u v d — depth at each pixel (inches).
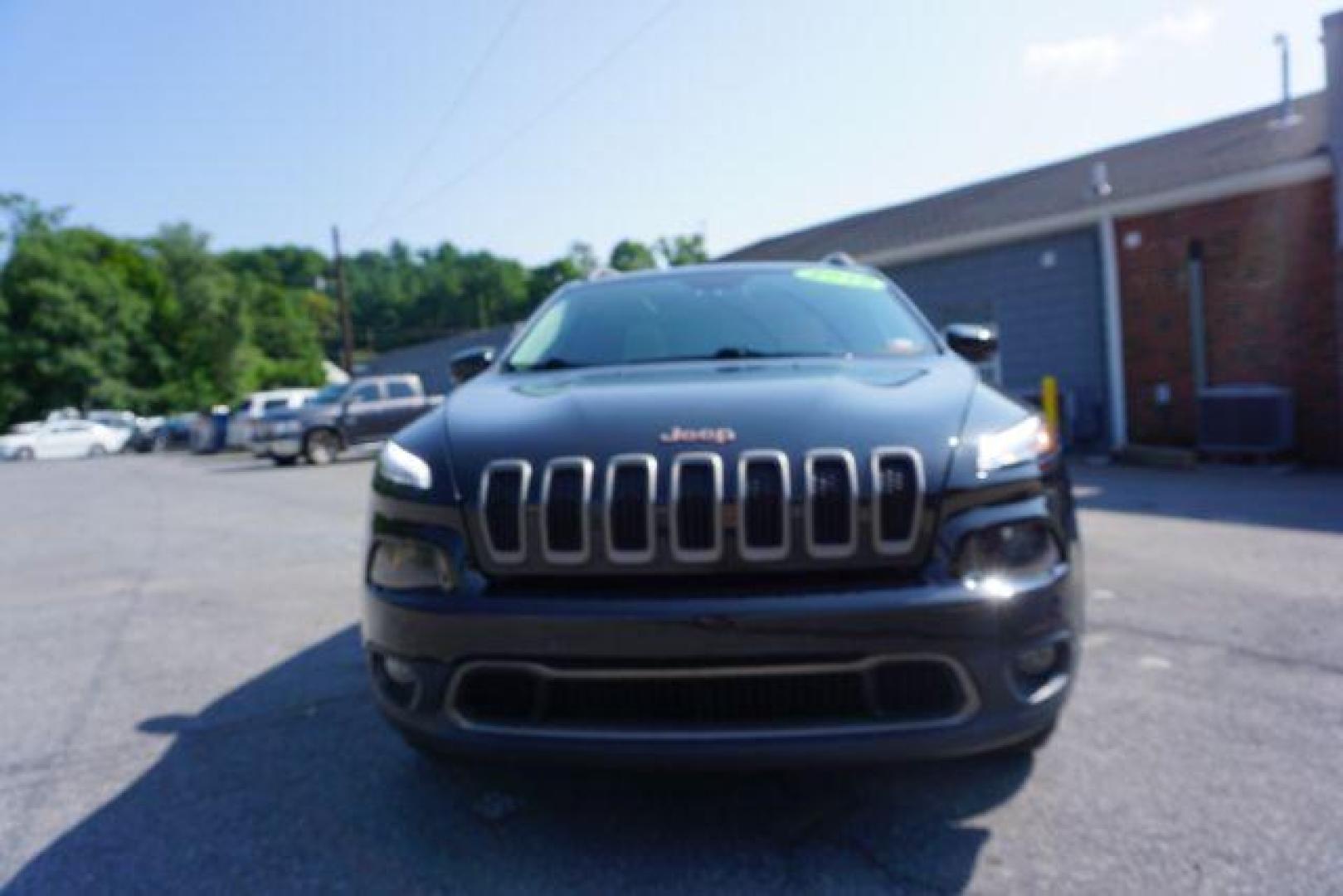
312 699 135.8
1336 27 375.6
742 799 97.0
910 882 80.5
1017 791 97.0
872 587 77.5
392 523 88.0
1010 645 78.6
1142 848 84.8
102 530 359.6
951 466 81.1
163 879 85.2
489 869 84.8
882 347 121.4
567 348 128.7
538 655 78.4
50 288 1999.3
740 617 75.9
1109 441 466.6
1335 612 160.6
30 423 1882.4
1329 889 77.3
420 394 764.6
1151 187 444.8
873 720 77.2
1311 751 105.0
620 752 77.4
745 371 109.4
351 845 90.4
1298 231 398.9
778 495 78.9
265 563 258.2
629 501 79.9
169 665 155.6
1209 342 430.9
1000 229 499.8
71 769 111.5
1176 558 207.5
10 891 83.8
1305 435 402.3
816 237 799.1
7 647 171.6
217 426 1125.7
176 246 2253.9
